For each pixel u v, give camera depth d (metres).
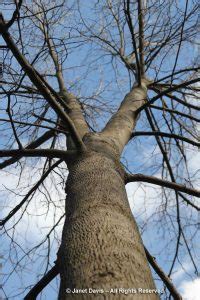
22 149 3.18
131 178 3.20
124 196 2.54
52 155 3.16
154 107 4.57
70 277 1.77
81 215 2.23
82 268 1.78
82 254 1.88
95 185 2.53
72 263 1.85
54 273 2.76
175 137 3.88
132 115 4.09
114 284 1.64
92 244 1.93
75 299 1.61
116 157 3.17
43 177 4.16
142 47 5.33
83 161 2.94
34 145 4.59
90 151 3.08
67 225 2.23
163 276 3.44
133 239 2.03
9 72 3.39
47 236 4.41
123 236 2.01
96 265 1.77
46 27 4.39
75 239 2.02
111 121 3.91
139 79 4.80
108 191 2.46
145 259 1.95
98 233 2.01
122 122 3.86
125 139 3.68
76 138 3.06
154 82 4.98
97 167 2.79
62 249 2.02
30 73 2.82
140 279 1.72
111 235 1.99
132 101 4.41
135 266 1.79
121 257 1.82
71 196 2.54
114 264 1.76
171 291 3.42
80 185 2.59
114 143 3.38
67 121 3.02
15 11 2.71
